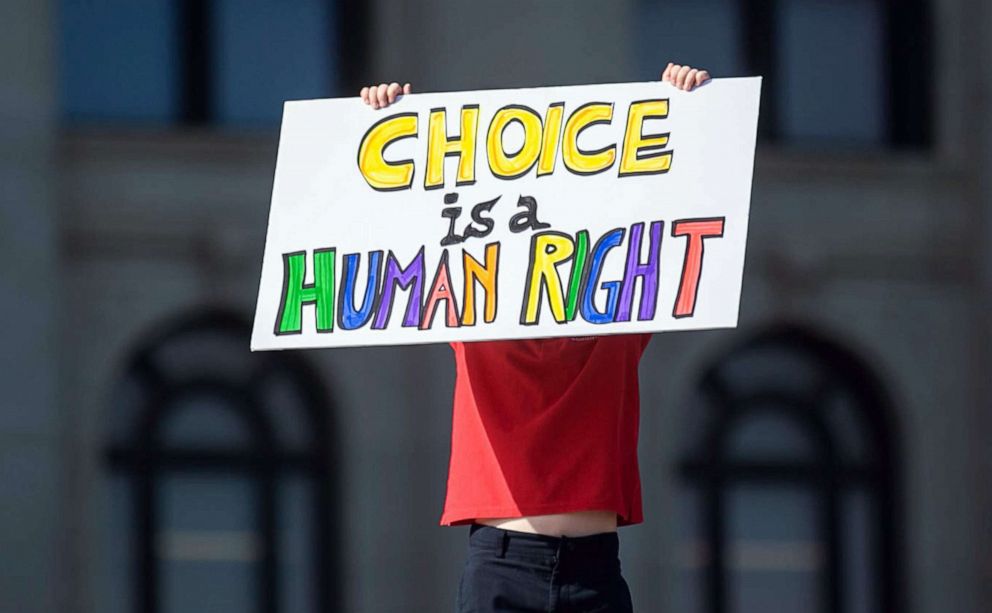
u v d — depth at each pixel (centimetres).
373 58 5572
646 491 5603
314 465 5466
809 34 5906
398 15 5572
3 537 5184
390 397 5494
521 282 1753
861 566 5812
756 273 5791
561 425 1756
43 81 5347
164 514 5394
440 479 5488
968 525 5866
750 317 5766
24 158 5309
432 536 5472
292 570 5428
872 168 5869
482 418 1772
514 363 1772
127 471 5394
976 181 5906
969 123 5934
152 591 5362
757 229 5791
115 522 5362
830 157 5838
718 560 5697
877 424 5881
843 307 5828
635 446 1797
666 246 1747
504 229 1770
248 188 5528
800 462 5788
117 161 5472
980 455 5853
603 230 1758
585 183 1775
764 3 5850
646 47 5766
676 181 1764
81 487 5328
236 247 5472
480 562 1758
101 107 5494
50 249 5322
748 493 5738
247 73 5572
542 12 5612
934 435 5859
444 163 1800
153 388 5441
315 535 5450
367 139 1811
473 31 5581
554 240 1759
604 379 1762
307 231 1792
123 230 5456
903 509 5828
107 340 5412
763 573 5738
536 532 1742
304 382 5497
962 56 5944
